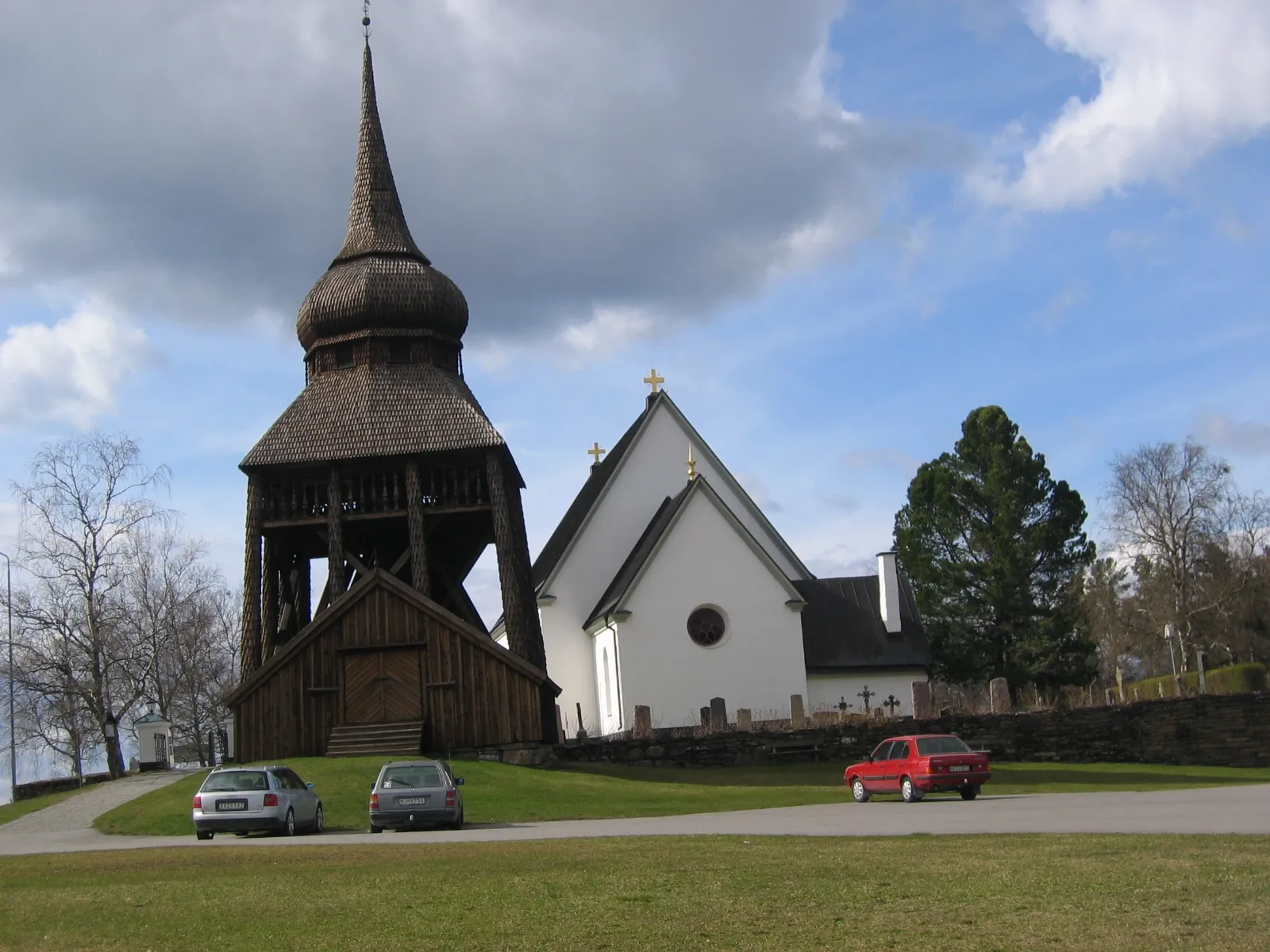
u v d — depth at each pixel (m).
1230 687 74.81
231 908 16.70
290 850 24.98
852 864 18.64
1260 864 16.75
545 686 47.56
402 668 46.00
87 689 72.12
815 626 62.19
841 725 48.22
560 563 62.28
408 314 54.09
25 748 76.38
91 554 72.75
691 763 46.97
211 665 89.56
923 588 82.44
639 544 61.34
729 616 55.75
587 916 15.19
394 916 15.60
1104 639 92.50
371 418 51.91
